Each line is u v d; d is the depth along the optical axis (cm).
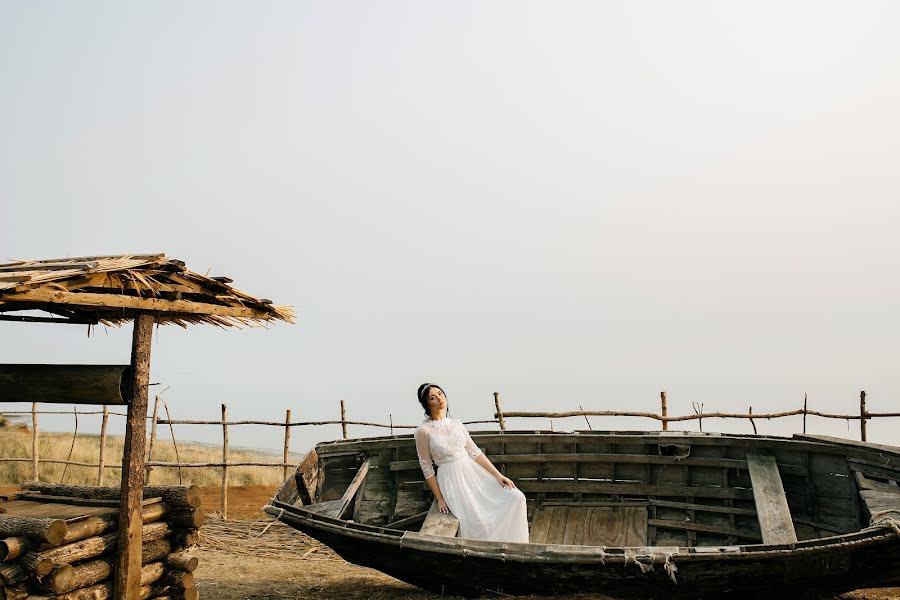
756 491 621
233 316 496
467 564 502
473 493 599
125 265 409
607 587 487
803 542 451
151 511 452
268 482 1661
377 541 521
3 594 367
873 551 449
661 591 483
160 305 435
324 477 731
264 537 900
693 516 672
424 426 624
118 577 417
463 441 630
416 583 568
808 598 486
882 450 566
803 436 636
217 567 725
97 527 412
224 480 1065
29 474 1400
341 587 632
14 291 346
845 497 595
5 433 1817
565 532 691
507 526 568
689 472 693
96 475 1443
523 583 505
